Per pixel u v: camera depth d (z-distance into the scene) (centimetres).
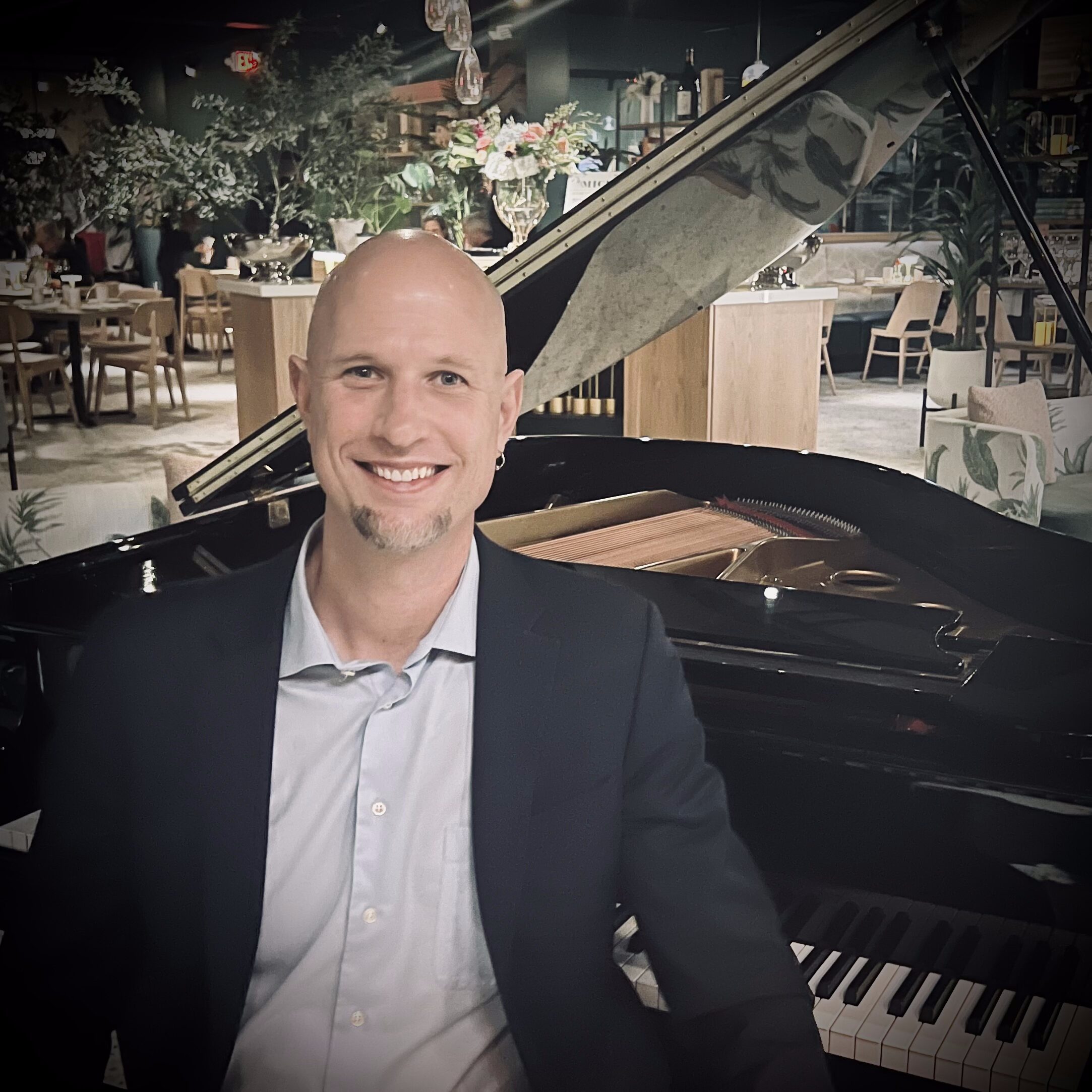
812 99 227
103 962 142
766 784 173
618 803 140
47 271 945
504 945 135
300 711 139
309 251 705
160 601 144
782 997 137
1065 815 156
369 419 131
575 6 1136
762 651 192
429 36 1183
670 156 234
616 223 242
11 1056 138
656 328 274
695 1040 141
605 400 694
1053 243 846
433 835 138
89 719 138
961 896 163
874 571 290
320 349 134
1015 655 197
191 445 836
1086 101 824
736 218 250
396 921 137
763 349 648
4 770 211
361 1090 137
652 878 143
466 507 136
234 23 1215
